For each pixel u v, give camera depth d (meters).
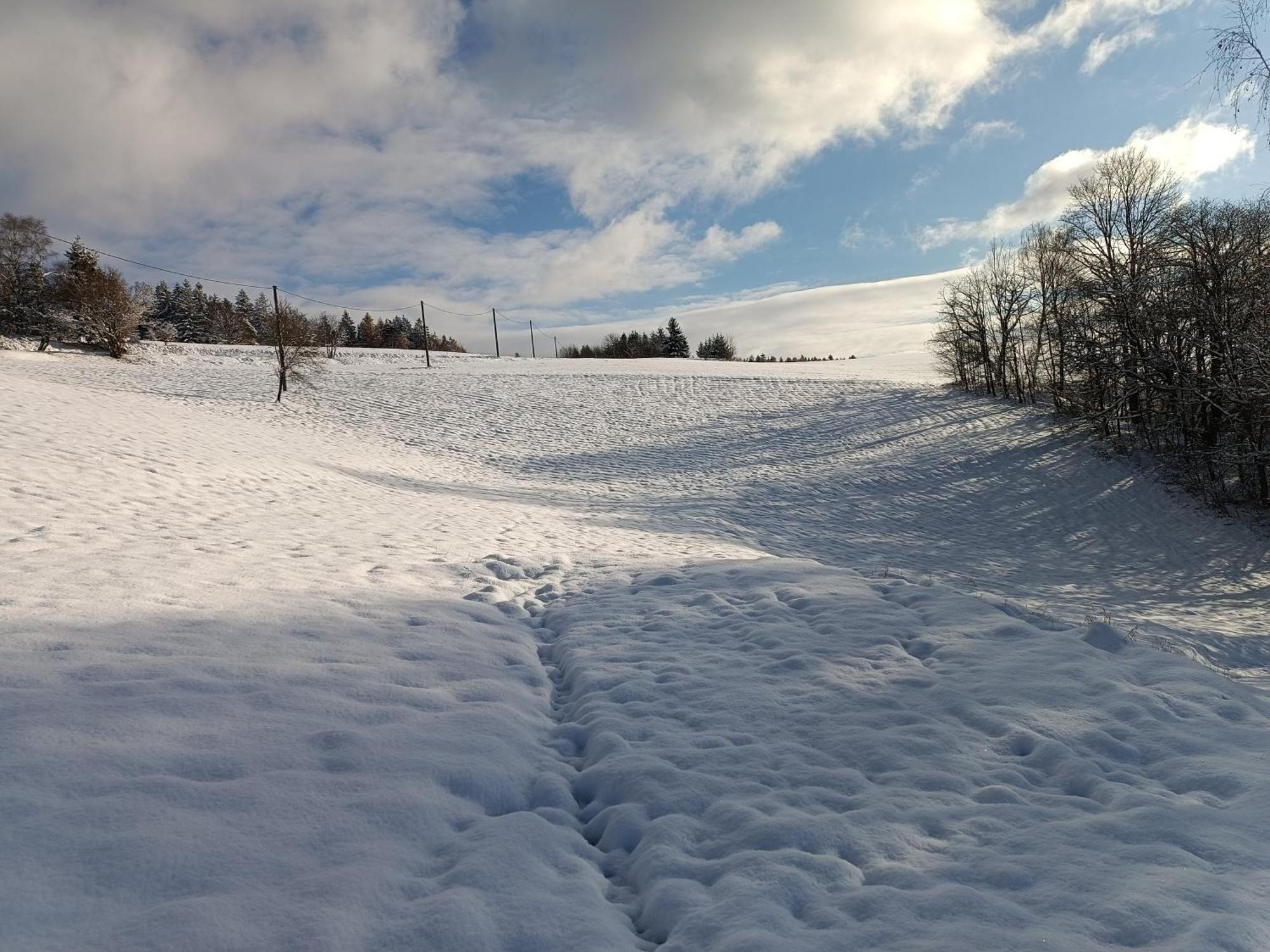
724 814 3.48
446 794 3.57
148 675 4.46
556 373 48.28
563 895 2.88
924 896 2.80
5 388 16.31
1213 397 20.78
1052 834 3.25
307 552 8.75
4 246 50.16
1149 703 4.64
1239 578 17.30
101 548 7.66
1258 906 2.67
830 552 16.39
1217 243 21.17
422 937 2.55
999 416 35.31
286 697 4.39
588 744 4.39
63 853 2.79
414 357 73.12
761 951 2.49
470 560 9.30
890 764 3.99
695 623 6.81
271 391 35.81
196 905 2.59
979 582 15.05
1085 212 28.39
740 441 30.69
